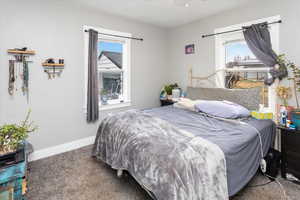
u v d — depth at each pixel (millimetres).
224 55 2986
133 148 1570
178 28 3787
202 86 3359
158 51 3957
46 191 1753
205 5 2668
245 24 2619
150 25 3732
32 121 2422
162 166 1266
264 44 2334
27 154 2018
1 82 2160
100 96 3293
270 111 2381
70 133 2805
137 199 1649
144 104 3838
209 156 1277
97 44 2912
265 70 2465
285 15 2207
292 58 2174
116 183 1898
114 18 3162
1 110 2180
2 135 1592
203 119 2217
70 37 2684
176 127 1861
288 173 1954
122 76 3564
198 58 3402
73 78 2771
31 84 2377
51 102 2576
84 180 1948
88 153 2666
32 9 2314
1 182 1388
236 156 1442
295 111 1973
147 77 3830
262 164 1950
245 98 2455
